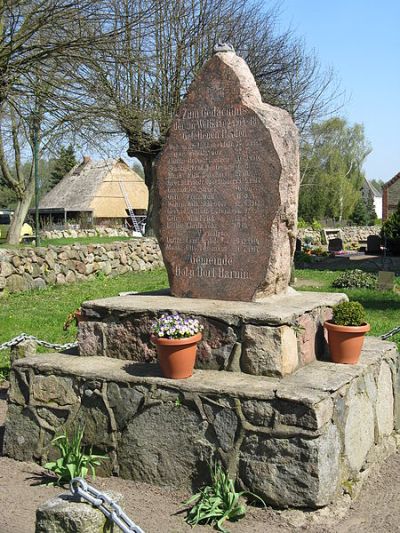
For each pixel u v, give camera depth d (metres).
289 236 5.81
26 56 12.72
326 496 4.28
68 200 48.00
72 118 13.56
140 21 13.75
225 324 5.04
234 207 5.69
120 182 48.28
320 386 4.55
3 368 8.07
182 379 4.80
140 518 4.22
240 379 4.79
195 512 4.24
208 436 4.58
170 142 5.96
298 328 5.10
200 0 21.05
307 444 4.23
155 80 20.00
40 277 15.77
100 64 13.53
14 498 4.54
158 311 5.29
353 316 5.25
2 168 23.06
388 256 29.20
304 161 28.56
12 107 13.73
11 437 5.35
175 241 5.97
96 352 5.59
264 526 4.12
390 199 46.47
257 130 5.56
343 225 57.94
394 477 5.00
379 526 4.13
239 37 21.61
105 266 18.47
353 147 62.25
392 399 5.73
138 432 4.82
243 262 5.66
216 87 5.75
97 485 4.75
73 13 12.55
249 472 4.40
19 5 12.42
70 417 5.12
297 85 22.44
